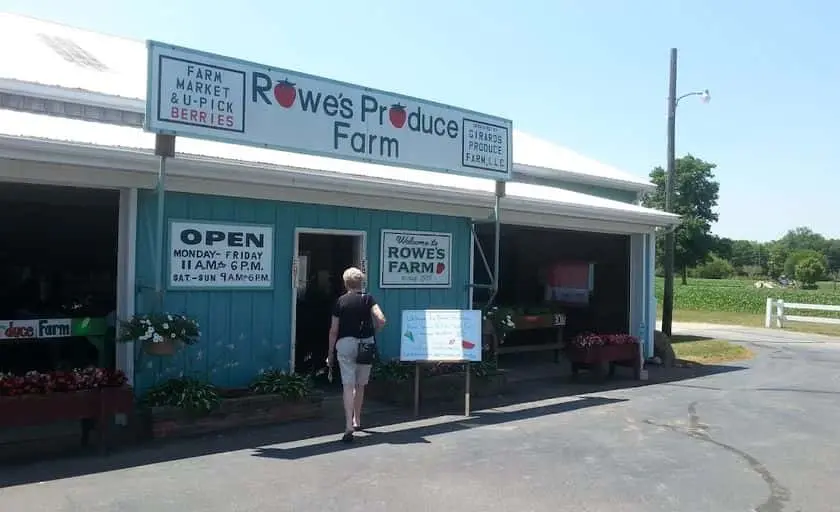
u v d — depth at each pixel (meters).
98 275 11.73
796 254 103.31
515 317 13.65
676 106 18.02
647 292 14.32
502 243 15.47
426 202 10.15
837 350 17.59
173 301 8.04
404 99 9.02
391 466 6.41
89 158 6.97
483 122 9.86
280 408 8.02
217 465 6.30
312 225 9.24
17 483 5.69
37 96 8.84
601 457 6.90
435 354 8.70
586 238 15.45
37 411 6.34
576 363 12.30
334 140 8.36
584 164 16.45
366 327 7.48
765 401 10.16
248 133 7.65
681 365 14.23
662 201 60.28
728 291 49.94
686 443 7.54
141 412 7.27
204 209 8.27
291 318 9.04
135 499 5.36
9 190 8.95
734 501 5.67
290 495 5.54
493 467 6.46
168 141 7.11
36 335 7.64
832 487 6.08
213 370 8.36
